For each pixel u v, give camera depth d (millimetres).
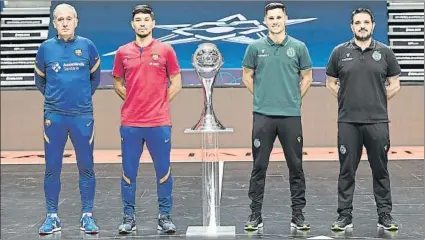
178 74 5344
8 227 5656
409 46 10844
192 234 5266
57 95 5215
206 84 5293
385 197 5359
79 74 5230
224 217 5977
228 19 10852
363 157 9750
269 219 5832
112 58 10820
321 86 10750
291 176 5367
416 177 8086
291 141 5234
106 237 5219
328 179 8016
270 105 5184
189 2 10891
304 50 5211
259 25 10836
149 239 5141
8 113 10844
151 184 7770
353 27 5137
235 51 10797
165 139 5281
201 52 5270
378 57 5121
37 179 8250
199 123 5293
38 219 5992
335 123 10789
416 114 10773
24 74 10930
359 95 5133
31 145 10875
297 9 10852
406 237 5102
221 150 10633
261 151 5254
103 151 10680
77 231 5445
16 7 11195
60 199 6887
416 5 10906
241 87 10758
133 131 5250
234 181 7922
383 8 10906
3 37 11070
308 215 5988
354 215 5949
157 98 5238
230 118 10797
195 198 6941
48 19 11141
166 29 10836
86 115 5293
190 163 9445
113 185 7730
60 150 5340
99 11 10883
